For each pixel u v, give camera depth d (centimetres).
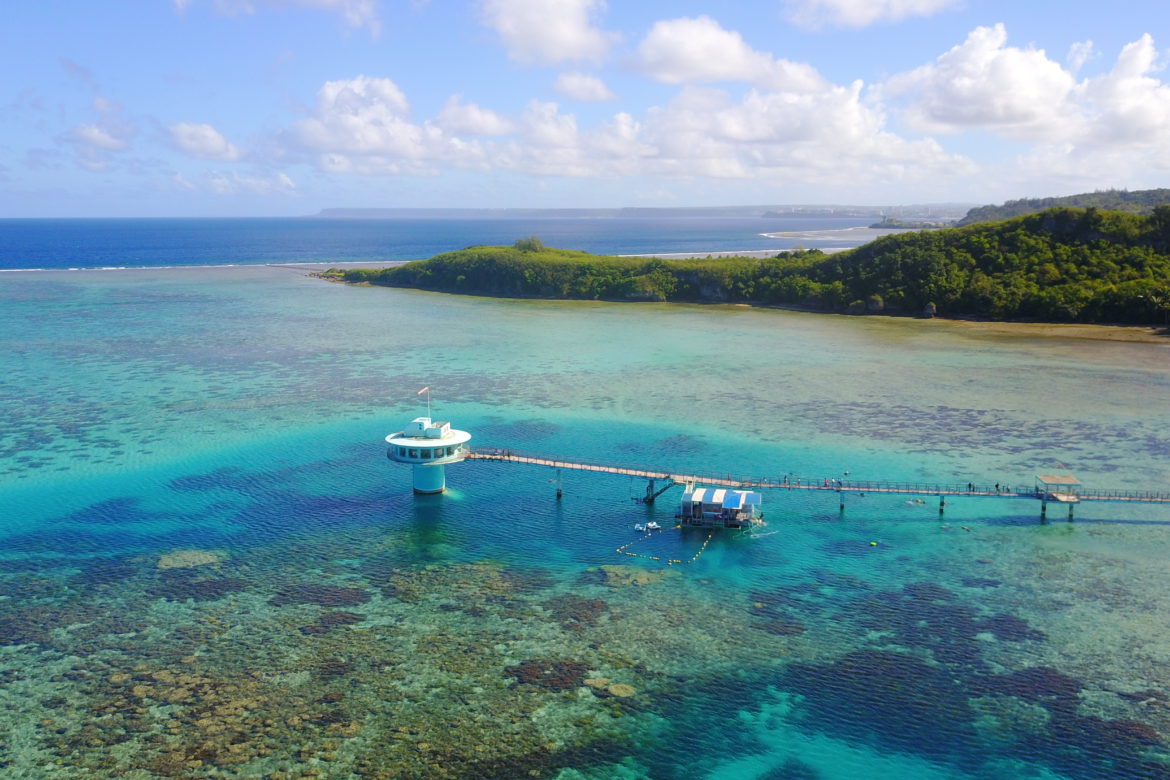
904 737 4847
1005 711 5066
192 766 4534
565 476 9388
